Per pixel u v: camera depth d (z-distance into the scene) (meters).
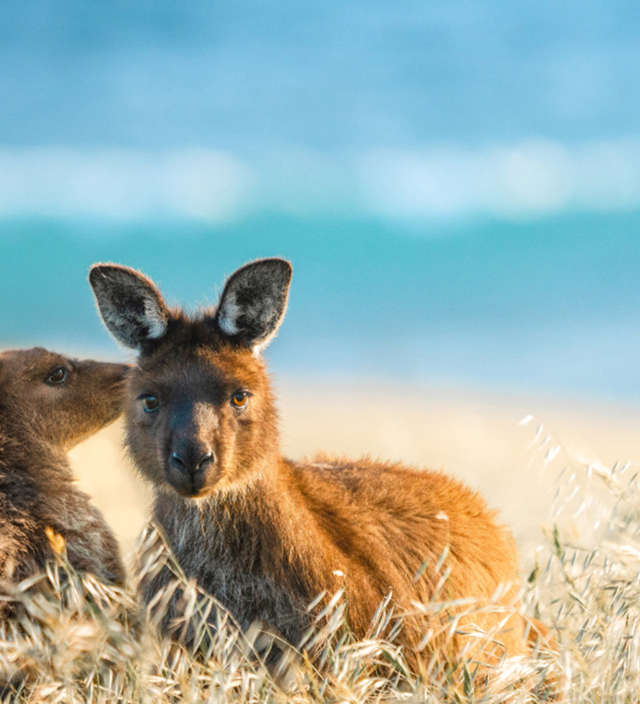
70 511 11.63
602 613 9.51
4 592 10.19
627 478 11.53
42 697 8.96
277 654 9.95
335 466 12.34
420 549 11.07
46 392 12.65
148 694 8.65
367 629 10.09
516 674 9.06
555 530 10.25
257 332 11.35
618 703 8.91
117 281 11.23
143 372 11.05
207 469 10.18
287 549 10.15
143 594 10.55
